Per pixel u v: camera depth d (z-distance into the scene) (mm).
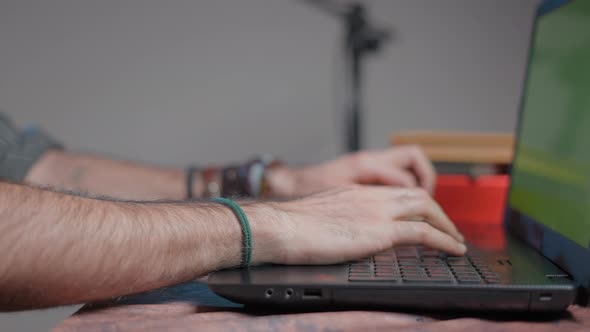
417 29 2098
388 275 449
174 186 1005
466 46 2094
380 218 524
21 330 1336
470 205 835
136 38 2123
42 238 393
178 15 2117
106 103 2150
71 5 2090
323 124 2160
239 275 456
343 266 485
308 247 486
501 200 825
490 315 420
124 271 418
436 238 520
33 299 395
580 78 556
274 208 522
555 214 549
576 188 508
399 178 895
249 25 2127
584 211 473
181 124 2178
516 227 694
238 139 2191
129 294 426
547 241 549
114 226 426
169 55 2139
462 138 967
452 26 2088
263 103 2170
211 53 2143
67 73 2125
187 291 500
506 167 870
